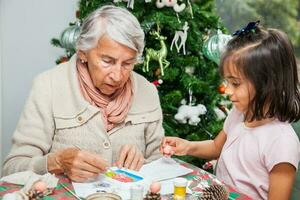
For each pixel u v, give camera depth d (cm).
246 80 111
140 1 184
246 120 121
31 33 242
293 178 110
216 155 142
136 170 111
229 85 117
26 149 121
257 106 113
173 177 107
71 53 202
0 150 239
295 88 116
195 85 188
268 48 110
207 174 112
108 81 119
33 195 89
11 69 242
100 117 125
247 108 116
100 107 127
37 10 240
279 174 108
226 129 138
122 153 117
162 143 131
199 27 198
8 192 92
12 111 246
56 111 125
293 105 114
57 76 130
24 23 239
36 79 131
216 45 177
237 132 124
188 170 113
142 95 137
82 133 125
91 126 124
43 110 125
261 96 111
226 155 124
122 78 120
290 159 107
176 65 191
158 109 140
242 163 118
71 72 129
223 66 116
